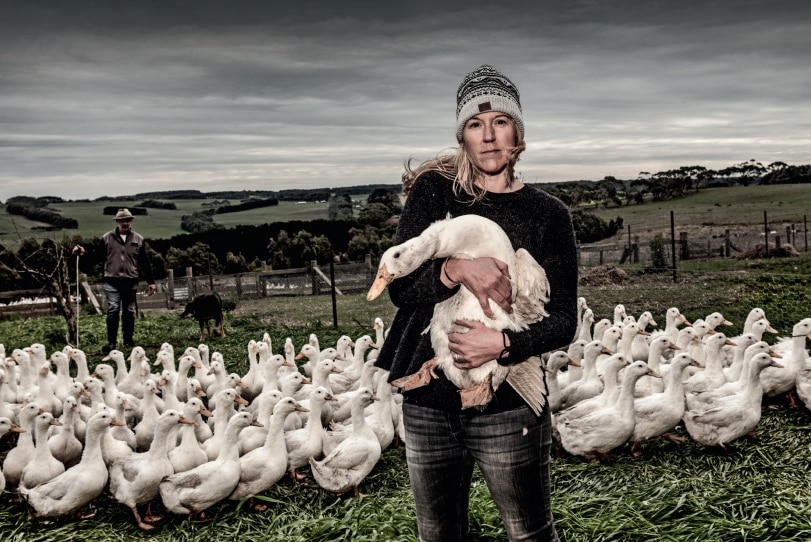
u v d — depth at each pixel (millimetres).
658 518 5754
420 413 3307
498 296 2967
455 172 3434
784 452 7543
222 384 10141
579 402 8734
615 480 7039
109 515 7094
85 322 21453
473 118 3279
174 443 7688
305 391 9883
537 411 3168
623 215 68938
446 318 3098
